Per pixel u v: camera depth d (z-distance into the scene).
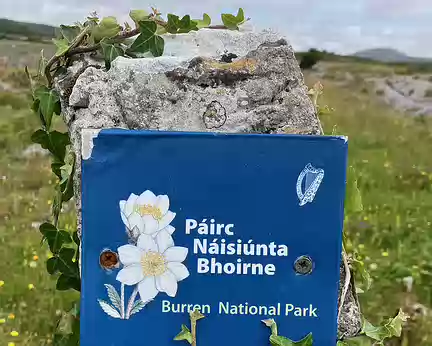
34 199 1.47
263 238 0.45
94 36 0.55
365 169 1.79
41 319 0.92
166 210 0.44
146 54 0.53
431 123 2.31
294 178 0.44
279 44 0.51
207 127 0.50
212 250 0.45
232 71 0.50
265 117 0.50
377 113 2.37
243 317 0.45
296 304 0.45
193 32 0.53
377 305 0.99
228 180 0.44
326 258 0.45
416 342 0.89
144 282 0.45
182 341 0.45
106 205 0.45
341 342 0.49
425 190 1.63
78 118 0.51
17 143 1.85
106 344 0.45
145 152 0.44
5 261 1.11
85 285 0.45
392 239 1.26
